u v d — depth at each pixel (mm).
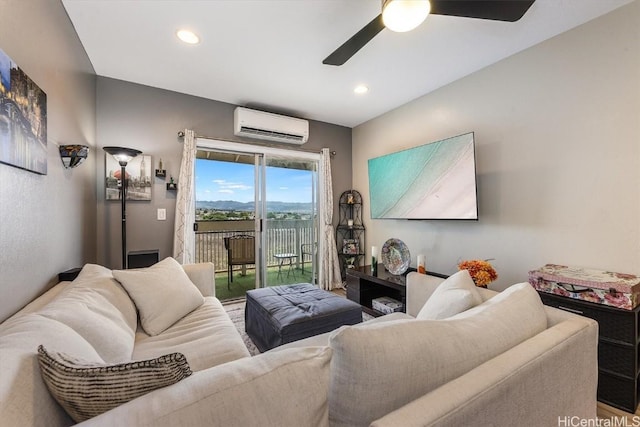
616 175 1885
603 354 1658
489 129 2600
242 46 2293
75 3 1810
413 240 3410
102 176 2770
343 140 4352
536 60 2271
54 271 1670
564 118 2123
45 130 1508
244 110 3354
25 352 715
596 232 1974
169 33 2125
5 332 831
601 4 1835
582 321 1113
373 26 1663
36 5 1444
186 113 3195
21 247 1271
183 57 2451
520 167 2383
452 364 770
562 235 2141
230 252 4164
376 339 703
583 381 1063
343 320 2031
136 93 2934
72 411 629
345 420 695
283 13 1913
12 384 602
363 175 4203
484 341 864
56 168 1703
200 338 1522
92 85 2586
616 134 1883
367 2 1812
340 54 1970
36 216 1427
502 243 2518
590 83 1990
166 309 1688
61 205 1784
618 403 1604
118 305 1493
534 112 2289
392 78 2838
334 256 4148
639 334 1623
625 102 1846
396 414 601
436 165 2783
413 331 769
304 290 2506
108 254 2781
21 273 1272
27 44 1345
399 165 3176
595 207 1978
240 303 3449
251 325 2379
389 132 3725
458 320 932
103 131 2771
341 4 1832
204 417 507
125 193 2682
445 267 3023
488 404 689
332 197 4180
